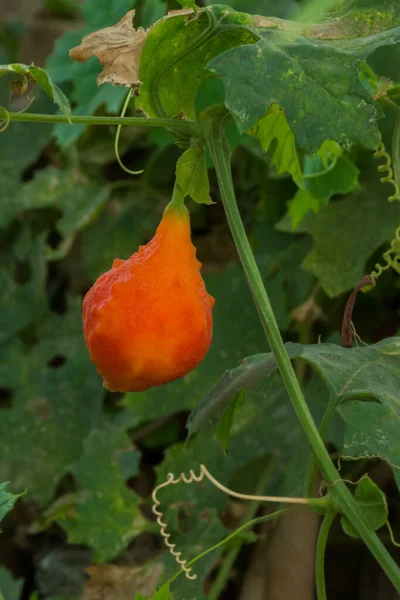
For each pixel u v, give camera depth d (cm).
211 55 45
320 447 44
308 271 63
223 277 66
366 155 62
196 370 65
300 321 65
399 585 43
